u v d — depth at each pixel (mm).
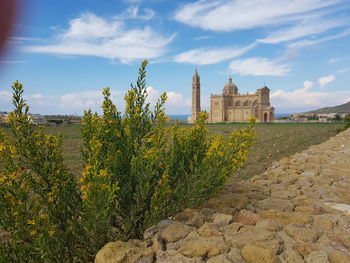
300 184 7449
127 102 5020
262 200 6117
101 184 3730
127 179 4852
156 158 4500
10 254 4195
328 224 4859
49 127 47094
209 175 4922
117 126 5074
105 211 3775
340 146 13273
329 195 6598
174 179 5297
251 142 5789
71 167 13297
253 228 4566
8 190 3777
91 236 4184
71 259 4246
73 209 4492
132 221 4684
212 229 4496
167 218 5289
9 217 3730
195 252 3949
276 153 19578
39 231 3725
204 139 5828
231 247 4117
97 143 4207
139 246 4234
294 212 5410
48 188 4223
